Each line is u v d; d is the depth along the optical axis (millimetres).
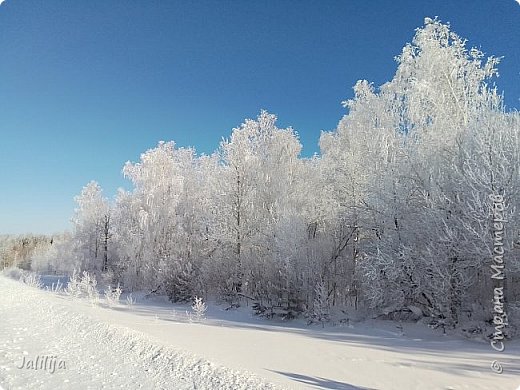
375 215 19156
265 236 25109
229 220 27672
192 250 31297
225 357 9305
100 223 49188
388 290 18266
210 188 30812
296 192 26656
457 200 15617
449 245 15062
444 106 18359
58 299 22828
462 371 9070
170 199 34312
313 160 30953
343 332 16844
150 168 35344
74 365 8258
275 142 28625
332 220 24484
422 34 19078
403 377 8492
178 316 21125
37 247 84938
